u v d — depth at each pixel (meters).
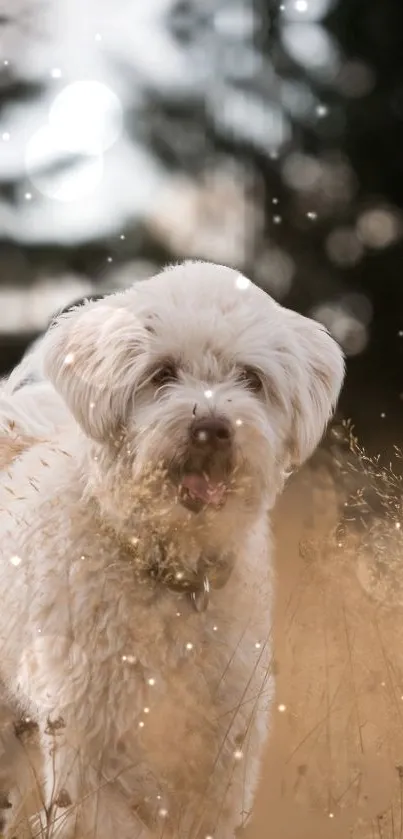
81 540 6.91
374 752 7.35
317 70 20.88
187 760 6.70
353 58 20.67
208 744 6.77
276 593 8.85
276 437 7.19
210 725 6.77
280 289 20.80
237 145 20.94
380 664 7.54
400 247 20.81
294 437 7.46
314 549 7.71
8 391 8.67
